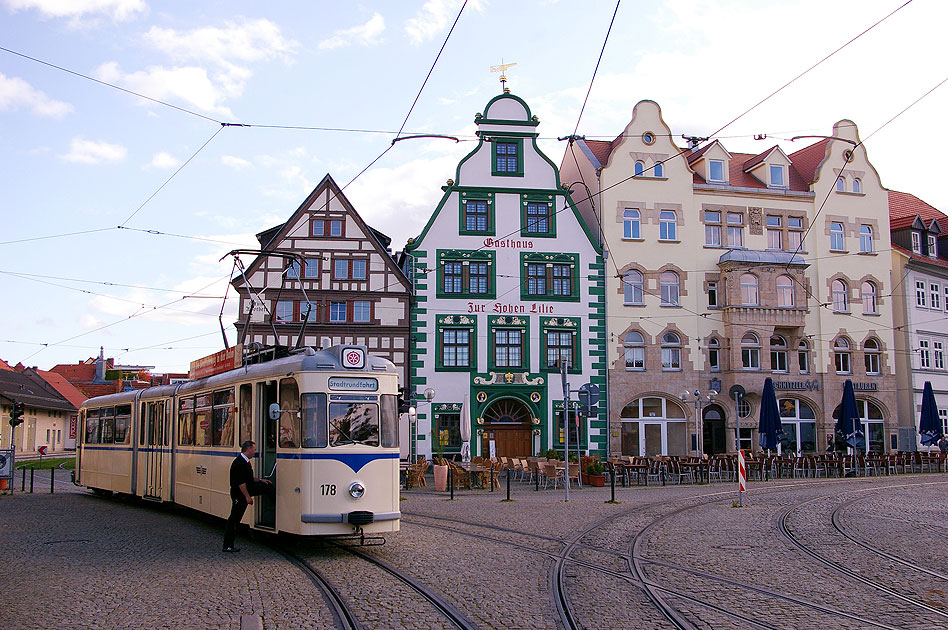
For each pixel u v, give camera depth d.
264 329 39.03
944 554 13.93
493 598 10.69
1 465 29.33
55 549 15.05
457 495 27.73
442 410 39.50
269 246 39.59
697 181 44.00
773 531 16.92
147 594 10.81
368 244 40.12
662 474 31.67
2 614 9.63
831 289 44.50
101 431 27.64
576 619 9.55
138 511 23.06
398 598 10.66
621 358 41.31
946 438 46.19
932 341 47.34
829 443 43.28
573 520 19.50
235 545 15.58
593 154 44.72
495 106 41.88
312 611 9.93
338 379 14.95
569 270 41.59
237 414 17.12
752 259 42.47
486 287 40.78
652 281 42.19
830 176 45.25
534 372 40.53
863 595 10.76
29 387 67.31
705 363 42.25
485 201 41.34
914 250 47.84
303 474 14.47
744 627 9.14
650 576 12.20
